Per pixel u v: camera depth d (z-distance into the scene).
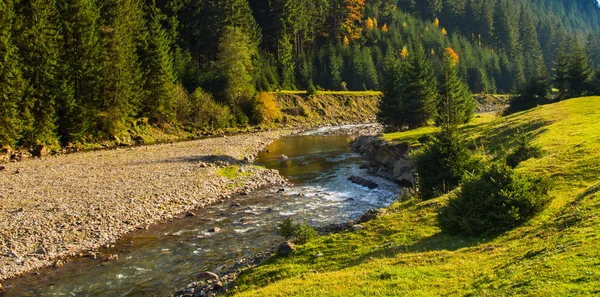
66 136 55.09
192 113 77.19
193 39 99.12
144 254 21.23
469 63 150.50
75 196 29.53
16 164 42.16
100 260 20.39
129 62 64.69
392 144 43.56
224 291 15.27
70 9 55.97
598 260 9.39
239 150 55.56
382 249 15.65
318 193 34.69
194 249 21.92
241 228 25.45
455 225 15.77
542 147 26.72
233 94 86.25
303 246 17.64
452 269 12.09
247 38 92.88
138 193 31.00
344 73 132.00
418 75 65.06
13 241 21.23
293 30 122.19
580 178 17.98
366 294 11.13
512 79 154.62
